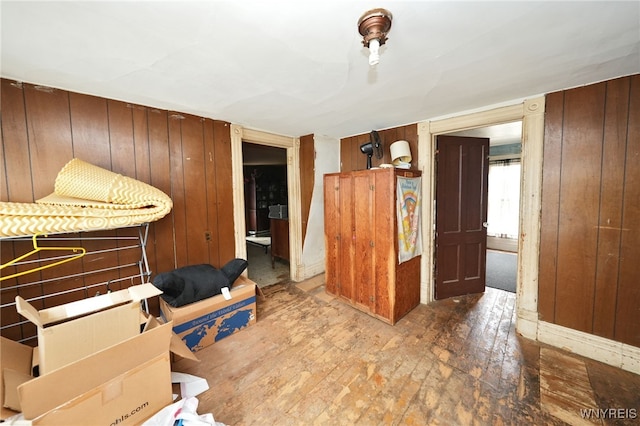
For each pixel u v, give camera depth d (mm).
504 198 5215
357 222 2672
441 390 1608
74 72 1505
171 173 2238
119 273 1983
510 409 1464
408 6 998
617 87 1703
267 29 1130
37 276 1667
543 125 1999
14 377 1180
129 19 1039
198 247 2432
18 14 981
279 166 7879
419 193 2695
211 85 1727
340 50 1317
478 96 2029
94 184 1551
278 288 3330
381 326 2383
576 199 1896
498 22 1108
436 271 2869
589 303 1888
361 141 3359
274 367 1835
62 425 979
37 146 1647
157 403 1281
